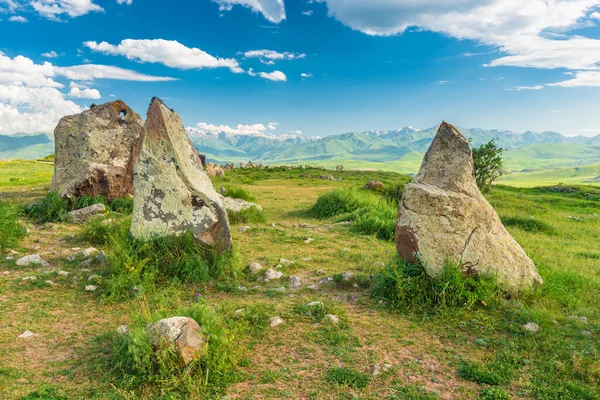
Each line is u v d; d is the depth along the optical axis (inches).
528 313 268.7
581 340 240.4
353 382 191.3
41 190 852.0
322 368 204.5
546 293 311.0
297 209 824.9
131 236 353.1
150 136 363.3
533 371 205.3
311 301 290.8
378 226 576.1
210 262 349.1
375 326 257.6
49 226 504.1
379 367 205.2
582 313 285.0
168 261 332.5
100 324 248.2
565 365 209.5
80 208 582.2
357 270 383.2
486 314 273.6
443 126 334.3
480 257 305.3
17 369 193.5
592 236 712.4
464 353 225.5
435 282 295.7
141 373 187.5
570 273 372.2
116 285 290.5
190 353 189.5
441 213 309.6
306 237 520.4
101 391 178.2
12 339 223.6
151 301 283.4
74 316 258.4
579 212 1206.9
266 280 343.6
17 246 407.8
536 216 920.3
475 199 320.2
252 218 628.1
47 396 170.7
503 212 901.8
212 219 352.5
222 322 231.3
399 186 959.6
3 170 1441.9
